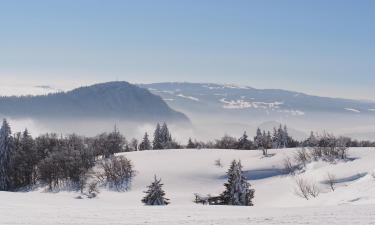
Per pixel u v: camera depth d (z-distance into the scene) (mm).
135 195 99688
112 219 21984
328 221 18797
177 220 20734
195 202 78375
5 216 23266
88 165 122875
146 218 22297
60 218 22406
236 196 68625
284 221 19219
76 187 110875
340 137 112188
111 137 146250
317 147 109688
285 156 122125
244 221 19547
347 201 38156
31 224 20328
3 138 113250
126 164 115125
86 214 24094
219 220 20172
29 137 132250
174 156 136625
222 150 145500
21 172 120438
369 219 19047
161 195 68250
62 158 115125
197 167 122375
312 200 50344
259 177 109438
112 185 109875
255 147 167500
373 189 39156
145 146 177750
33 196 44688
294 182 82688
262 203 73312
